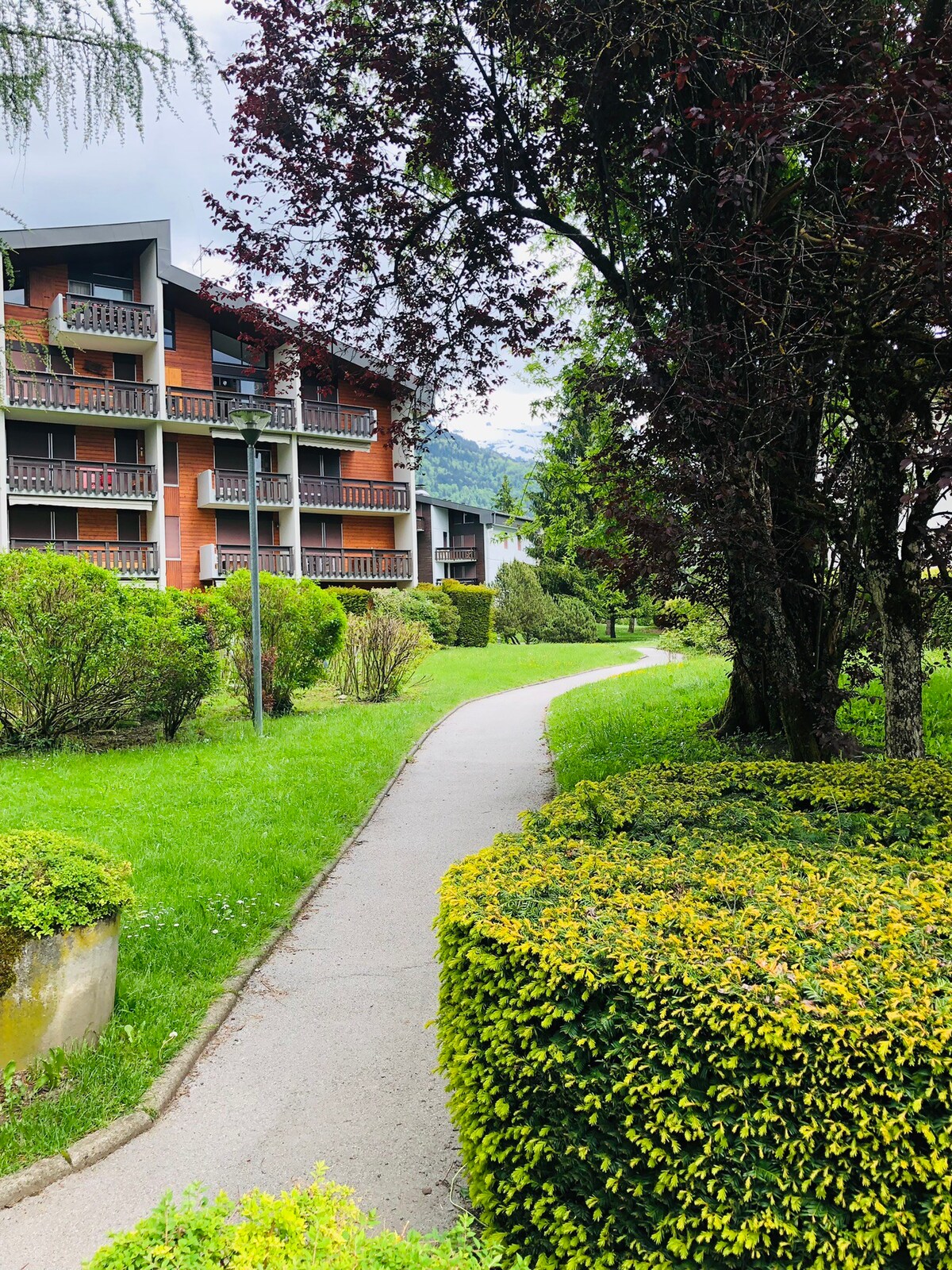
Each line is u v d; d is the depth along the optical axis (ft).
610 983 8.78
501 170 28.78
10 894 13.46
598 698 57.41
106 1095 12.85
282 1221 6.43
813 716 28.35
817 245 21.30
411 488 112.37
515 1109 9.32
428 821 29.71
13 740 42.19
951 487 17.94
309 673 55.62
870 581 23.79
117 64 10.28
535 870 12.00
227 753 39.50
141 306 86.84
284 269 29.91
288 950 19.07
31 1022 13.14
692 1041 8.16
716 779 18.34
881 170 17.29
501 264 31.24
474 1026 9.86
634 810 15.46
